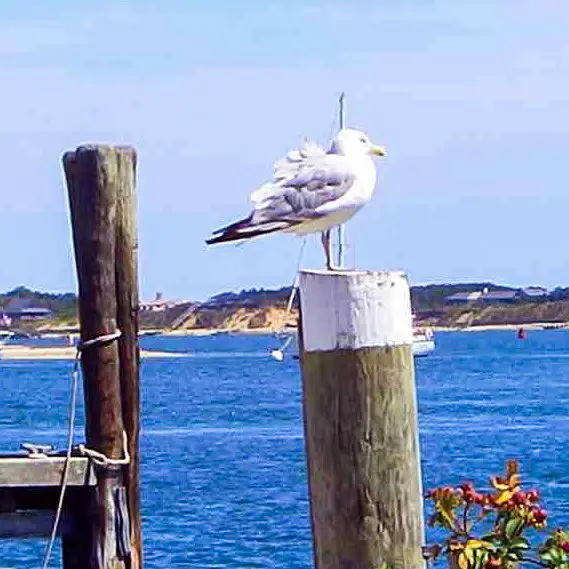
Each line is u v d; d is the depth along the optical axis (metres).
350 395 9.66
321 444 9.73
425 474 49.91
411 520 9.73
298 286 9.87
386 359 9.66
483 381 120.69
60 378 141.50
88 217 12.81
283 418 81.25
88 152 12.80
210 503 41.44
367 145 12.98
